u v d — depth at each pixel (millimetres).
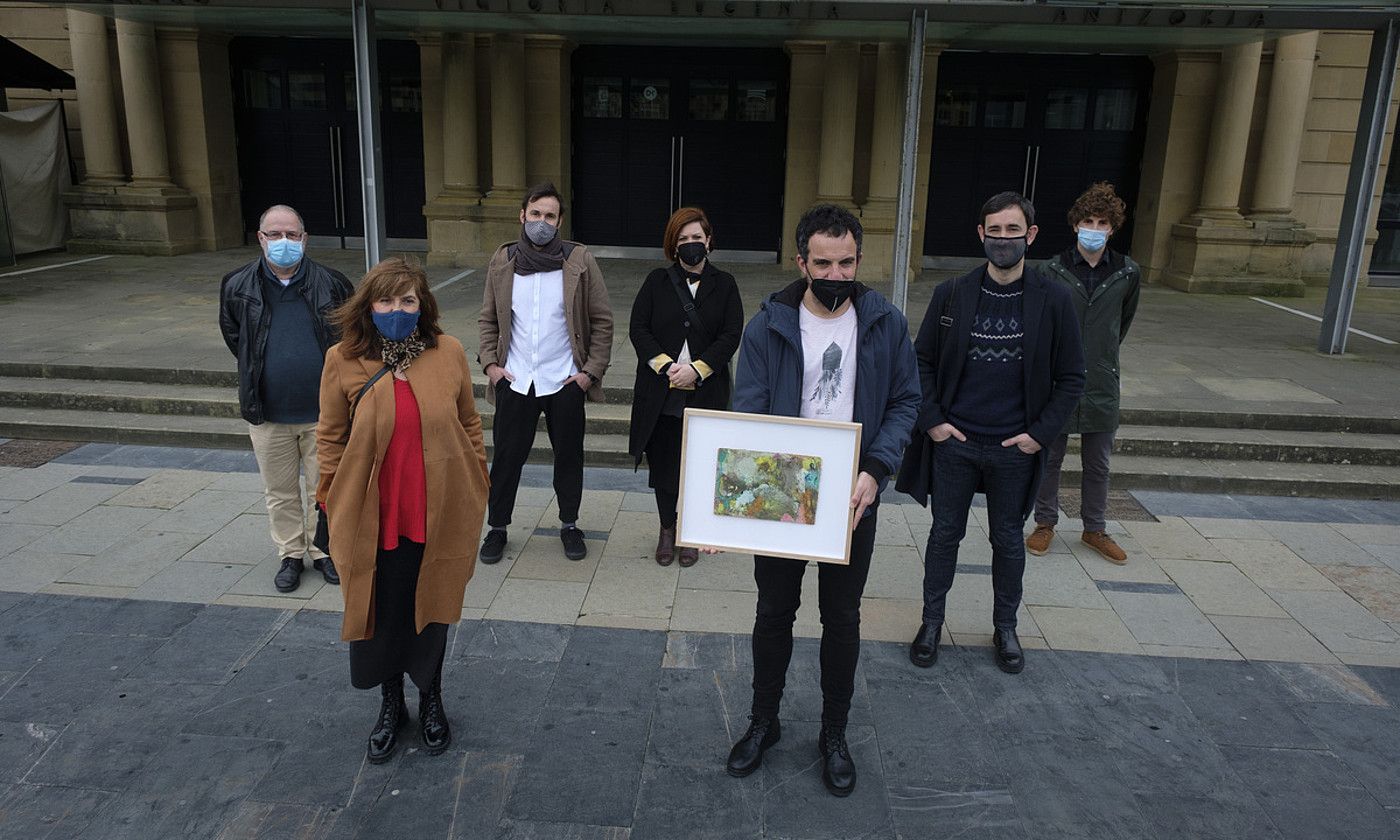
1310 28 7098
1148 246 11961
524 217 4371
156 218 12000
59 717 3266
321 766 3062
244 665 3623
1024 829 2855
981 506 5477
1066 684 3650
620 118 12219
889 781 3066
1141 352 7973
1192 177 11547
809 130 11594
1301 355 7977
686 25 8906
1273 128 11055
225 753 3109
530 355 4395
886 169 11312
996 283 3541
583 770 3080
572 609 4129
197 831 2764
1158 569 4668
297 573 4254
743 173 12281
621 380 6703
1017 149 12125
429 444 2914
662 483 4500
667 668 3689
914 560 4738
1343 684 3672
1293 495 5707
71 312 8516
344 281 4227
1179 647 3932
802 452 2771
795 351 2824
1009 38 9180
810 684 3611
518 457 4465
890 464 2811
